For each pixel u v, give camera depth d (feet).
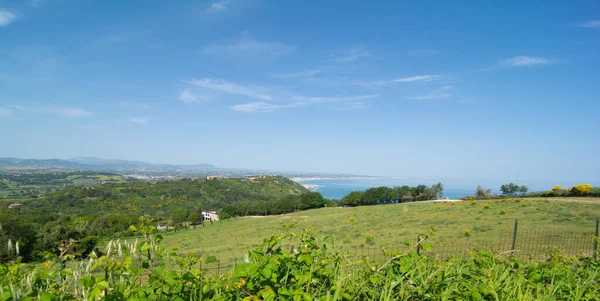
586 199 115.03
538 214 82.64
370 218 120.06
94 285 6.29
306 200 295.69
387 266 10.04
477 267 11.69
